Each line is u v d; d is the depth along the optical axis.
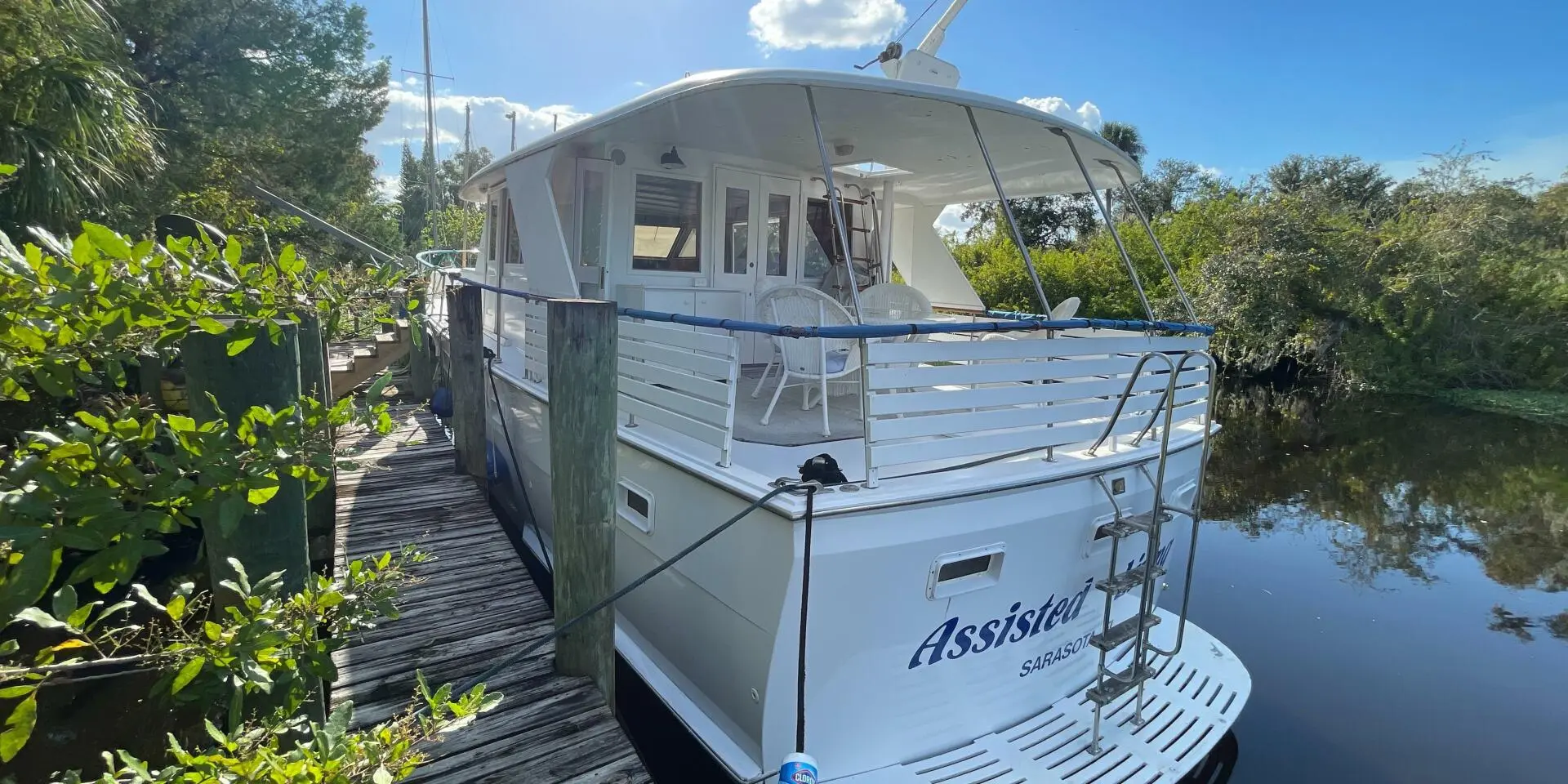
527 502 5.43
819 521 2.67
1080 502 3.26
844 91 3.42
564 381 3.01
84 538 1.29
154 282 1.48
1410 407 15.17
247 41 11.33
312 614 1.70
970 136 4.28
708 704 3.32
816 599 2.72
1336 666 5.34
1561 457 11.31
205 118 10.84
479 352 5.55
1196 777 3.97
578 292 4.30
